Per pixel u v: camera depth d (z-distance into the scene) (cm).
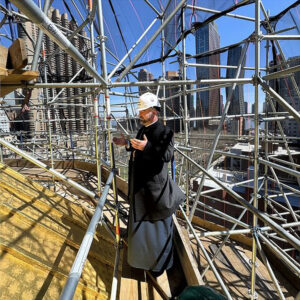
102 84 267
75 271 108
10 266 180
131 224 242
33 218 262
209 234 346
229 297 237
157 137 216
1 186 295
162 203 231
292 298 379
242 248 504
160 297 237
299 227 521
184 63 493
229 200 1088
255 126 274
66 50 163
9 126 1193
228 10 369
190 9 442
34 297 165
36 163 300
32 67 255
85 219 353
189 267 241
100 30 279
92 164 835
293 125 660
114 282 222
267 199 575
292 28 458
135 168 236
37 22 125
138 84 278
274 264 462
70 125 1209
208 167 383
